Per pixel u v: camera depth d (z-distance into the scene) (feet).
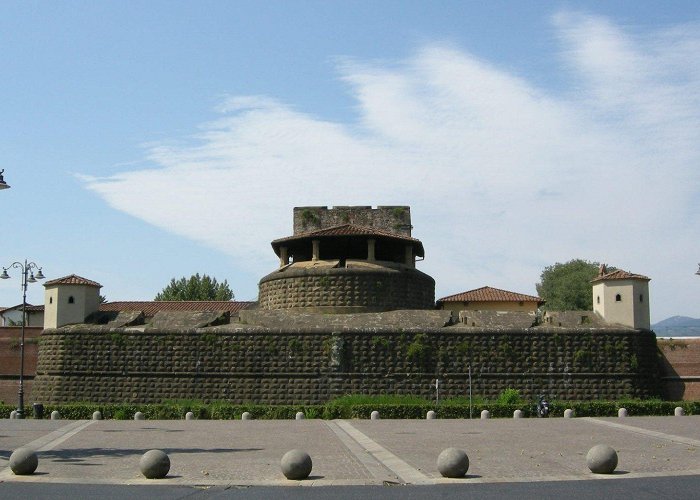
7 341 232.73
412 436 120.88
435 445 107.45
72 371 211.41
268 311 220.02
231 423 155.12
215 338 208.64
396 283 228.63
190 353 208.54
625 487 72.84
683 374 216.13
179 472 83.71
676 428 131.03
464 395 203.00
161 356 209.36
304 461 78.84
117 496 70.23
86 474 82.94
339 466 87.81
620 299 214.28
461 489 72.64
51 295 222.07
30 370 231.09
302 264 237.45
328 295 226.17
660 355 218.79
